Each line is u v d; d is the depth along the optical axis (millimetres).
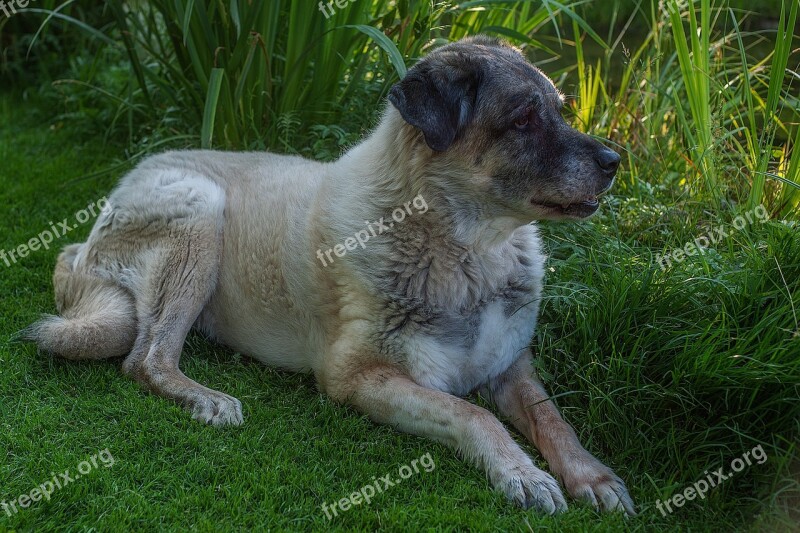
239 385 2545
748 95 2734
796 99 2820
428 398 2396
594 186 2408
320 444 2398
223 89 2963
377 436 2426
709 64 2900
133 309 2604
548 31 3943
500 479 2326
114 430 2422
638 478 2363
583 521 2285
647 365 2455
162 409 2465
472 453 2361
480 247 2451
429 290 2439
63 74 3770
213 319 2662
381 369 2449
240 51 2934
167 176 2641
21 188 3154
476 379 2500
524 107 2398
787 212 2689
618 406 2430
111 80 3494
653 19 3080
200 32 2979
